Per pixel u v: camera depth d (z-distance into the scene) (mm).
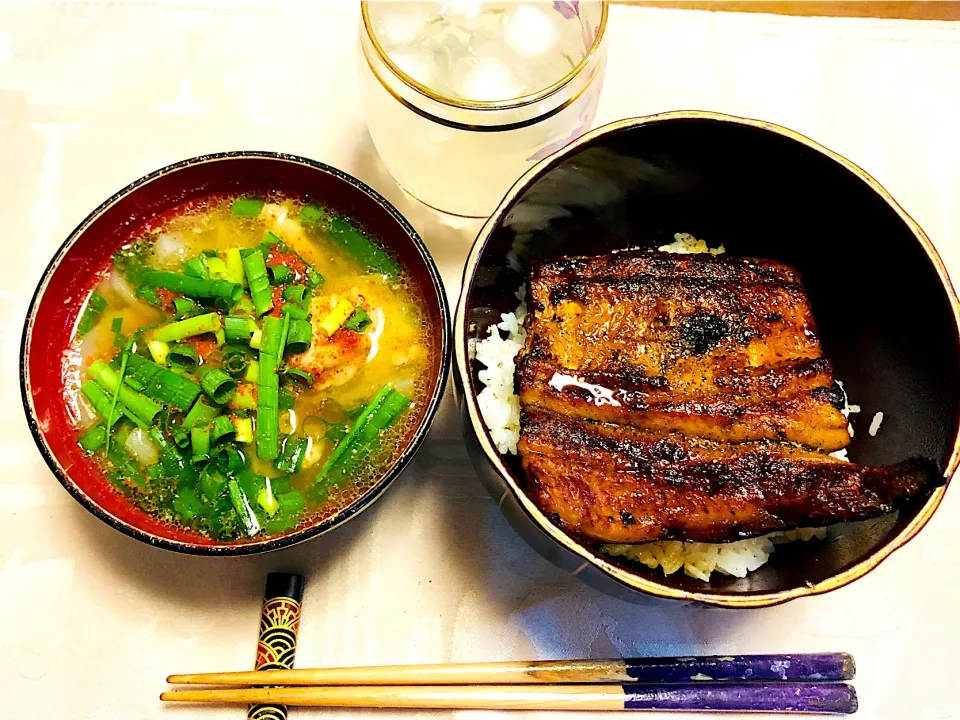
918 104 342
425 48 267
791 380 244
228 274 280
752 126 247
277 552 276
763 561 264
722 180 277
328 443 269
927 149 336
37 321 258
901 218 244
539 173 242
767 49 345
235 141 321
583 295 252
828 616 280
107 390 266
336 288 285
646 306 253
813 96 341
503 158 264
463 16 269
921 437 248
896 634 279
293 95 327
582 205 284
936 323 243
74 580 271
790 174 263
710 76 340
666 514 228
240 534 253
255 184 286
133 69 326
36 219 309
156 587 272
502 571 280
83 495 234
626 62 339
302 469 265
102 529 276
